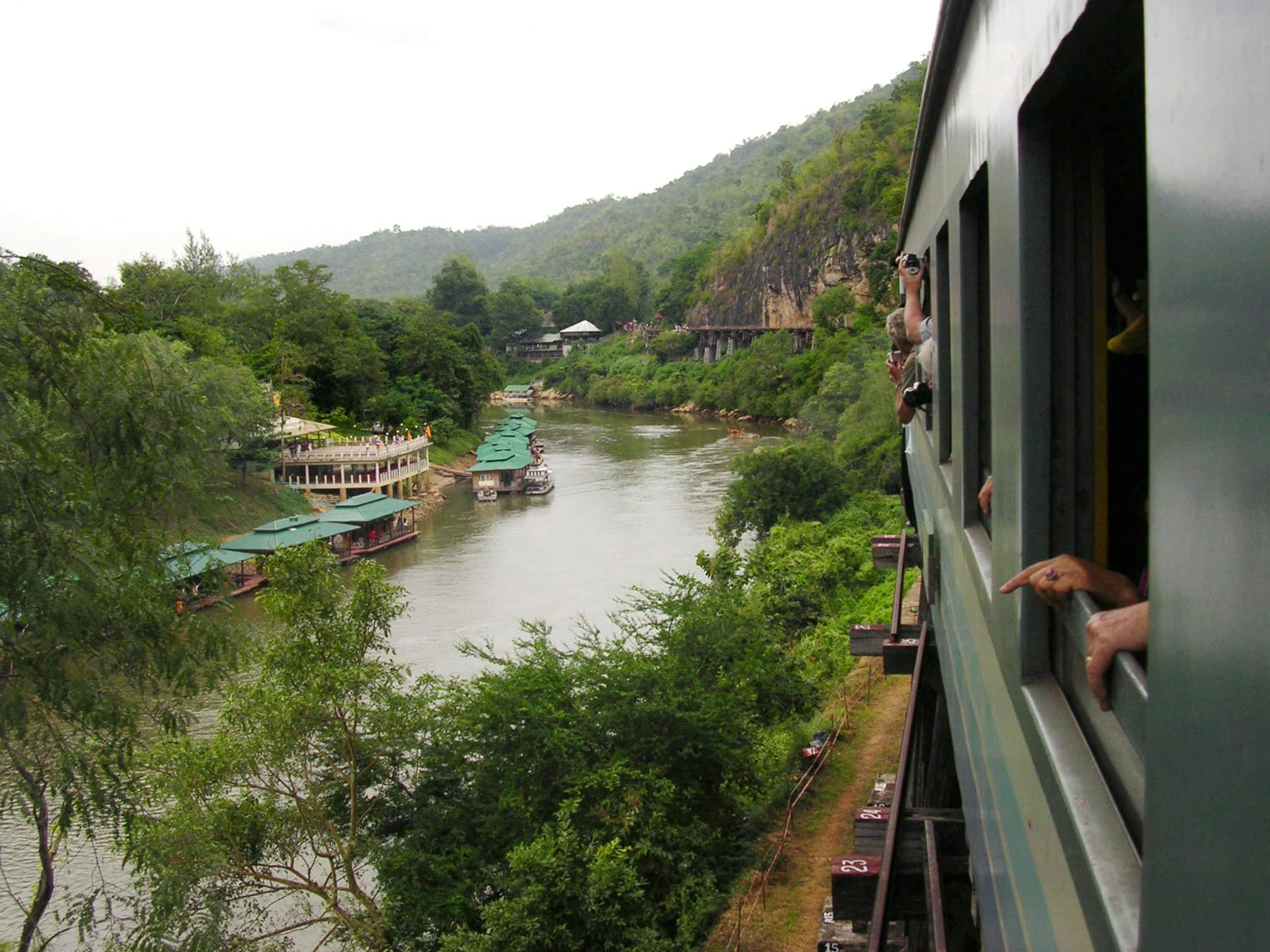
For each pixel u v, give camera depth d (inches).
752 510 1347.2
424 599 1210.6
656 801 532.7
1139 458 115.4
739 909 478.3
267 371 2100.1
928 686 361.7
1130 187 111.0
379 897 576.7
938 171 201.2
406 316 3216.0
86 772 365.4
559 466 2236.7
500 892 530.9
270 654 538.0
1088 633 73.2
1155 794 59.2
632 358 4365.2
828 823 561.6
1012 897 107.0
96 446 375.6
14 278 356.5
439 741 572.7
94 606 351.6
